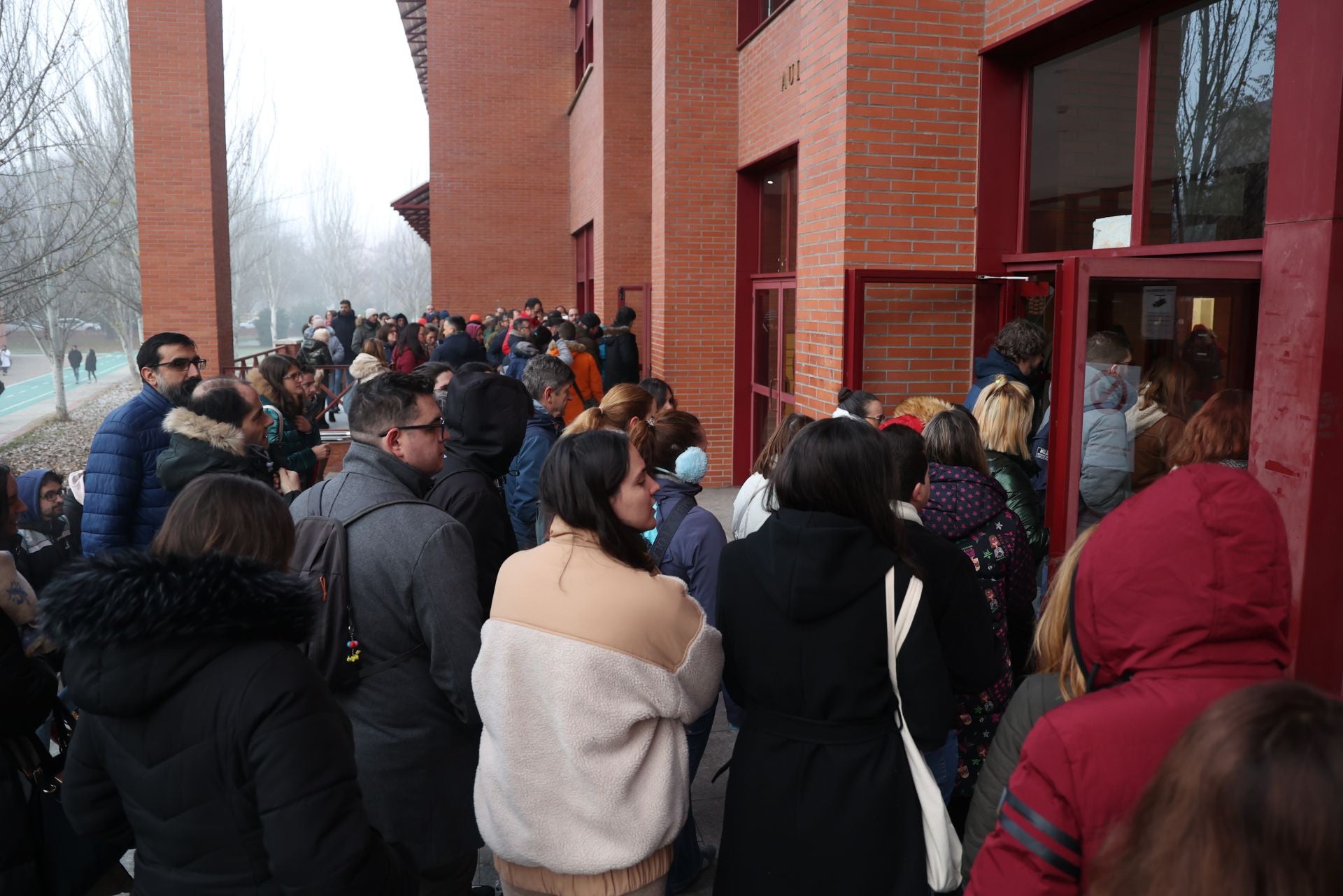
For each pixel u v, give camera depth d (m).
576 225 18.58
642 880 1.96
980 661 2.19
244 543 1.79
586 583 1.95
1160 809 0.90
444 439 3.12
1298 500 3.22
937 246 5.68
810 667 2.01
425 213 23.25
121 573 1.53
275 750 1.51
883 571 1.98
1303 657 3.24
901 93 5.54
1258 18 3.94
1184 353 3.61
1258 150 3.95
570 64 19.61
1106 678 1.40
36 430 24.36
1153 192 4.57
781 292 8.74
